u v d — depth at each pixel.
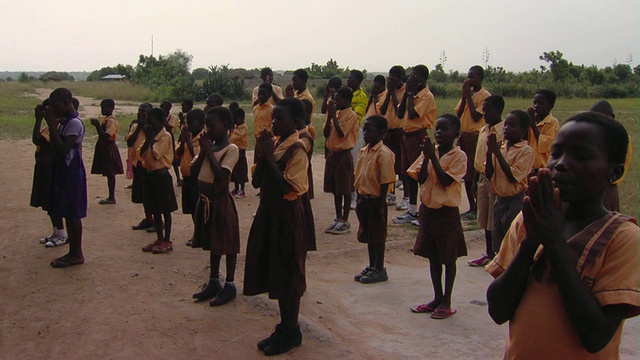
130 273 5.92
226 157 5.12
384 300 5.31
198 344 4.36
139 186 7.61
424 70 8.30
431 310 5.02
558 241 1.80
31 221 7.88
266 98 8.95
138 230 7.59
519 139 5.73
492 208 6.16
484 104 6.46
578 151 1.86
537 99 6.94
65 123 5.93
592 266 1.86
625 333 4.62
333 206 9.39
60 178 5.97
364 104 9.84
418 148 8.38
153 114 6.48
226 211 5.10
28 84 54.53
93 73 89.88
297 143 4.26
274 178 4.16
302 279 4.25
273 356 4.16
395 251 6.87
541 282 1.95
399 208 8.98
